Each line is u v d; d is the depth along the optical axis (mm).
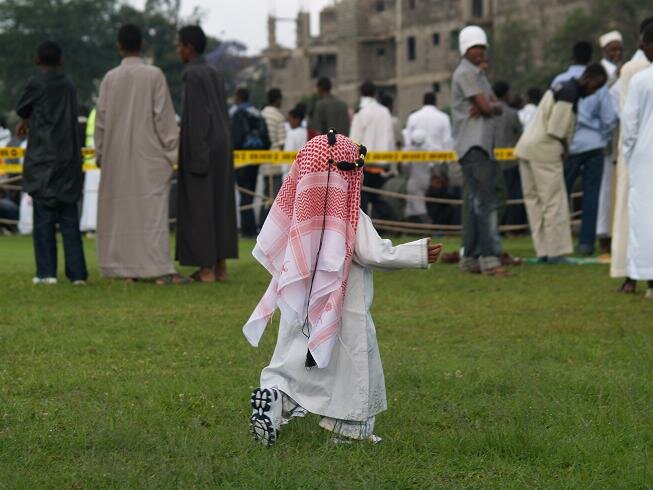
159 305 14133
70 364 10250
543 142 19406
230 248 16906
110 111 16219
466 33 17734
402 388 9312
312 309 7273
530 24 101875
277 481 6555
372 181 26781
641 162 14648
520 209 26531
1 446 7305
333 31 142750
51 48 15797
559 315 13586
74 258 16203
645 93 14523
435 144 27453
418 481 6766
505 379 9555
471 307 14312
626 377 9703
